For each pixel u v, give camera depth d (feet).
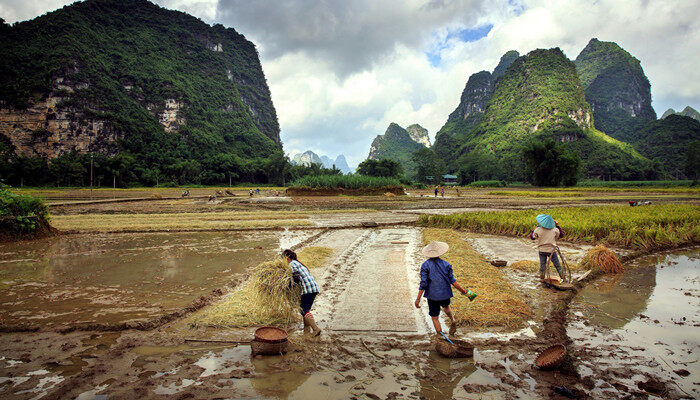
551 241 24.23
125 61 452.35
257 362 13.53
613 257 27.86
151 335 15.99
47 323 17.46
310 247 35.78
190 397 11.10
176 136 428.15
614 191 182.39
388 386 11.78
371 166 362.74
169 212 83.61
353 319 17.63
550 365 12.62
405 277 25.36
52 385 11.87
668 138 537.24
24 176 315.99
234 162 416.46
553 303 20.13
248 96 638.94
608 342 15.42
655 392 11.41
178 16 609.83
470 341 15.25
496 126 622.54
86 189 278.87
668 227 42.01
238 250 36.99
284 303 17.40
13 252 36.19
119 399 10.98
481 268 26.37
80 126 358.23
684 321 17.92
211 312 18.57
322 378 12.32
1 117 341.41
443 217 56.03
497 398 11.09
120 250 37.09
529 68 654.94
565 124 516.32
